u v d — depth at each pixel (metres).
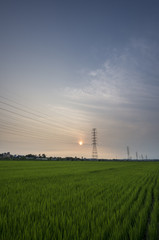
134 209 6.20
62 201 7.41
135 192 9.73
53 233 4.13
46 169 30.48
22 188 11.16
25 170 27.77
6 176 18.86
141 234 4.28
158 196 8.94
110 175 20.83
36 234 4.02
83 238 3.79
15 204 6.90
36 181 14.97
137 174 22.77
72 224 4.71
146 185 13.09
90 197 8.31
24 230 4.07
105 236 3.99
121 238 3.99
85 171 26.72
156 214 5.72
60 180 15.70
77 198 8.05
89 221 4.91
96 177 18.39
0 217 5.00
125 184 13.16
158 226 4.96
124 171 28.11
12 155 165.38
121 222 4.99
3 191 9.97
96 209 6.15
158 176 20.48
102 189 10.79
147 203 7.13
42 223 4.61
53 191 10.00
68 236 3.82
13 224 4.60
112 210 6.05
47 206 6.55
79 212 5.75
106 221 4.86
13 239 3.70
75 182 14.27
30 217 5.29
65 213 5.66
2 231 4.15
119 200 7.68
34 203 6.99
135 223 4.82
